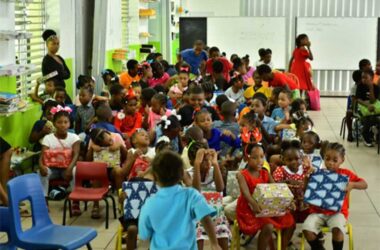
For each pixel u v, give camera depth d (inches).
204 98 259.6
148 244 175.5
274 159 192.1
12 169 222.2
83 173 200.2
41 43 298.0
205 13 600.4
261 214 158.4
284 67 547.5
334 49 535.8
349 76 544.4
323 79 547.8
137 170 195.3
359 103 331.3
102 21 365.1
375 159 301.3
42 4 311.6
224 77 354.3
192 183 157.2
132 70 335.3
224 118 221.8
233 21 543.2
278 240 160.6
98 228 197.6
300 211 171.2
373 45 531.8
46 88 265.9
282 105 251.4
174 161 119.6
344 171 167.6
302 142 190.1
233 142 206.7
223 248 156.0
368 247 182.2
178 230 117.5
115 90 265.4
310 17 535.2
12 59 246.2
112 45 414.9
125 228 161.8
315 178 163.3
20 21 266.1
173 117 213.9
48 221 151.2
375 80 369.7
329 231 162.6
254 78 312.2
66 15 328.5
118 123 245.3
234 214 170.7
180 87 304.2
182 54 424.5
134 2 486.0
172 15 595.2
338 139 352.2
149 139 205.6
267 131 234.1
